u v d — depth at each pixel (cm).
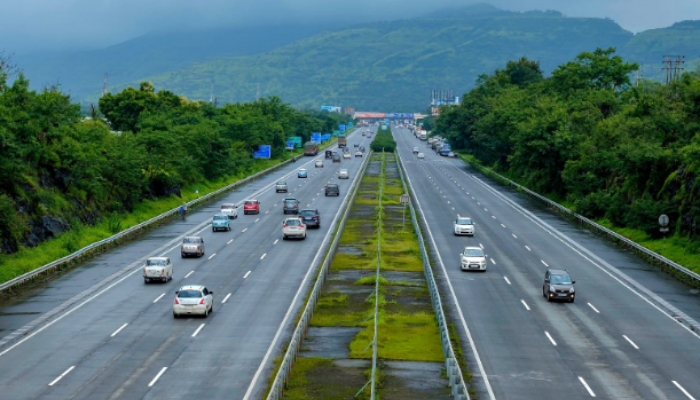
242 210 9375
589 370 3231
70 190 7481
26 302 4538
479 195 11081
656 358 3444
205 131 12419
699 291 5122
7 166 6009
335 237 6775
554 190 10662
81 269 5650
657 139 8225
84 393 2816
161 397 2778
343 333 3869
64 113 8300
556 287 4656
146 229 7731
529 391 2931
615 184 8888
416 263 5997
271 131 17212
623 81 13288
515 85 19062
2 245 5619
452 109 19012
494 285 5172
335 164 16700
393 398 2806
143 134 10194
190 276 5353
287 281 5191
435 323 4075
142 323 3984
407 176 13962
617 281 5406
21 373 3080
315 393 2872
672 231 7038
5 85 7238
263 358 3344
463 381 2811
